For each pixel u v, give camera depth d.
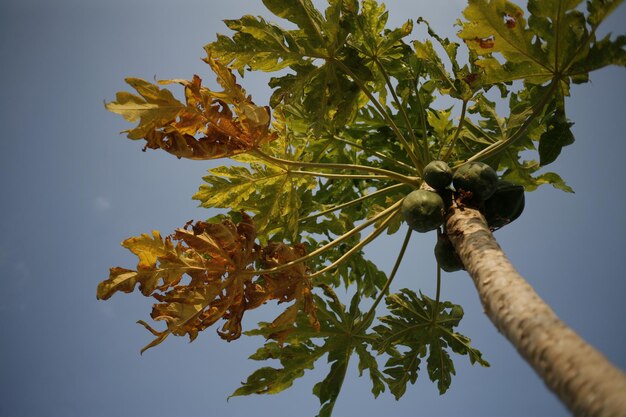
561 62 4.52
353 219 6.88
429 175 4.73
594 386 2.32
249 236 4.86
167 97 4.46
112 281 4.63
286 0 4.84
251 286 4.96
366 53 5.52
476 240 3.98
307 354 5.77
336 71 5.29
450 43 5.53
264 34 4.86
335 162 6.75
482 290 3.40
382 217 5.40
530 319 2.85
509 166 6.23
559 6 4.28
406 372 6.03
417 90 5.98
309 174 5.55
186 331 4.76
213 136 4.71
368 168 5.38
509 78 4.76
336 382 5.81
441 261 4.79
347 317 5.88
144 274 4.68
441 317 6.08
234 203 5.48
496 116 6.36
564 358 2.52
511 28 4.46
